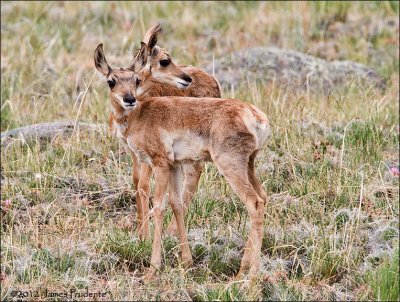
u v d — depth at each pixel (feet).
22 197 82.99
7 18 148.05
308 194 78.84
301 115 94.68
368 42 135.03
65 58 127.54
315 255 69.56
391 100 108.27
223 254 71.36
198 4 153.99
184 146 69.41
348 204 78.23
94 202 82.99
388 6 144.66
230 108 67.72
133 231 76.28
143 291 65.62
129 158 89.71
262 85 111.75
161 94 79.92
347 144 89.25
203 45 135.44
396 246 67.46
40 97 112.68
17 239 73.61
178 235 74.49
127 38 136.15
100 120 100.12
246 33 139.03
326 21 142.20
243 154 67.26
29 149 88.89
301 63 119.44
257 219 66.85
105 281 67.67
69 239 73.00
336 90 112.68
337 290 65.51
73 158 90.02
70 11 149.18
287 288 65.10
